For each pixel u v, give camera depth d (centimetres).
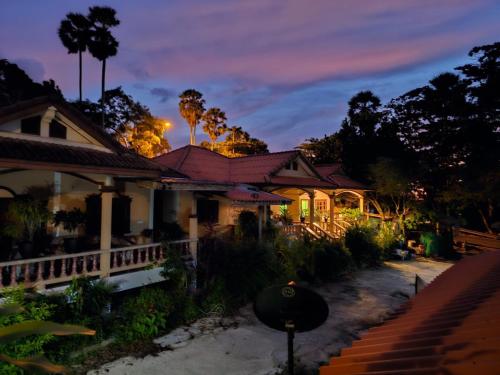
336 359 370
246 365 800
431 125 2661
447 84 2553
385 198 2791
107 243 956
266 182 1792
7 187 1009
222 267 1202
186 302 1064
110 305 953
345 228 2170
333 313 1185
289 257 1517
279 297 458
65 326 181
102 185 966
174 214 1576
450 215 2680
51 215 911
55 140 990
